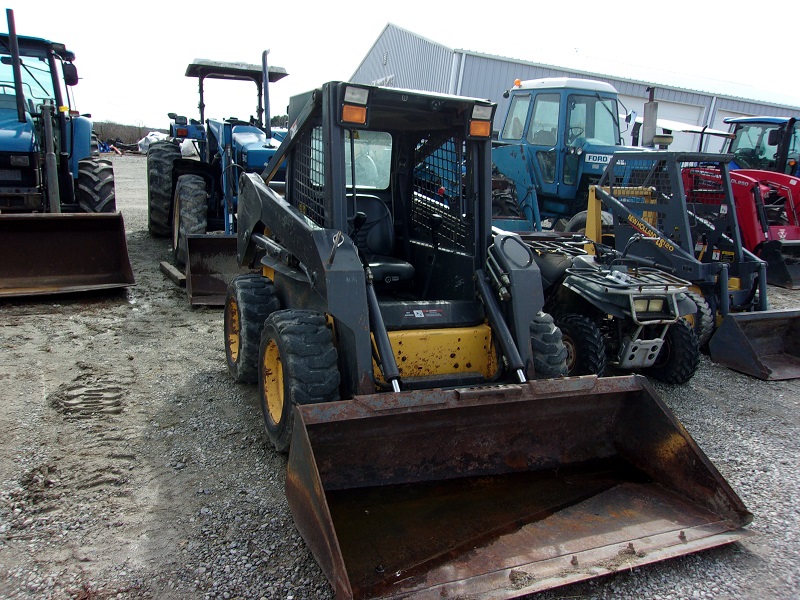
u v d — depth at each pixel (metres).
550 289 5.51
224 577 2.65
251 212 4.74
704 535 2.85
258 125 9.22
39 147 7.63
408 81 17.36
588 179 8.97
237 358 4.64
